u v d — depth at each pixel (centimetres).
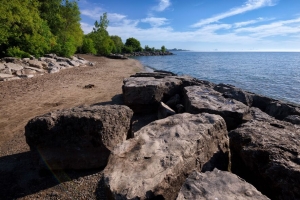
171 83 829
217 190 215
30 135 403
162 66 3641
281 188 257
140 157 282
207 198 204
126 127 470
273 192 270
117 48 7981
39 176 410
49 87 1203
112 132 427
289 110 652
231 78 2208
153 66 3534
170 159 275
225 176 240
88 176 407
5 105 856
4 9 1731
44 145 409
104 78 1608
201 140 326
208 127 354
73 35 3847
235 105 587
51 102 917
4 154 491
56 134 407
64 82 1370
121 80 1535
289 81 2022
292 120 498
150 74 1155
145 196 224
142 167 263
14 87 1164
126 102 757
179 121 384
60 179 400
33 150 412
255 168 303
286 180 255
